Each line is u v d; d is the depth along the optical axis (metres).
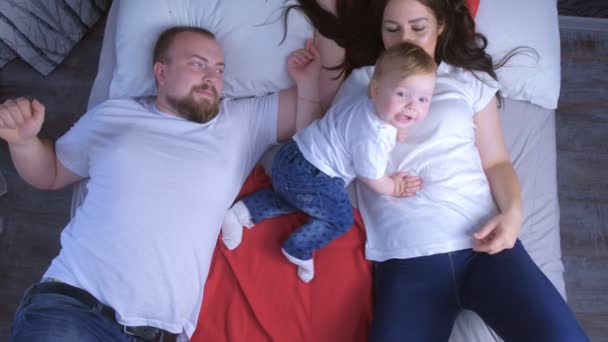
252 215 1.54
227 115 1.55
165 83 1.49
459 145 1.42
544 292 1.25
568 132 2.12
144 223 1.36
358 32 1.58
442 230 1.37
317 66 1.60
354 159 1.33
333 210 1.42
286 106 1.62
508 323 1.26
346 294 1.47
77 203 1.59
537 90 1.67
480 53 1.50
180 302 1.38
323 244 1.47
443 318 1.34
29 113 1.41
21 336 1.29
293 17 1.60
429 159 1.41
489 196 1.44
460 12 1.46
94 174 1.43
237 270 1.52
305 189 1.40
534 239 1.54
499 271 1.31
